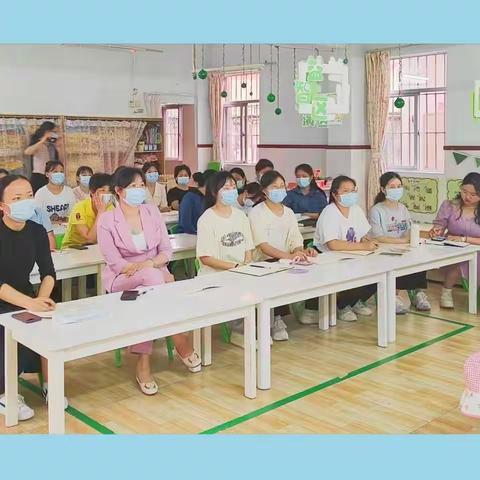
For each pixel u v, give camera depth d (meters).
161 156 10.12
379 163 8.62
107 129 9.44
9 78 8.84
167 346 4.54
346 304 5.46
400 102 7.77
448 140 7.88
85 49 9.50
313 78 5.73
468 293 5.84
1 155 8.52
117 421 3.53
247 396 3.84
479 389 3.03
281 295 3.90
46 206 6.26
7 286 3.47
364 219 5.33
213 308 3.48
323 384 4.04
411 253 5.12
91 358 4.59
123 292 3.79
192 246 5.48
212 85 10.83
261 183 5.00
